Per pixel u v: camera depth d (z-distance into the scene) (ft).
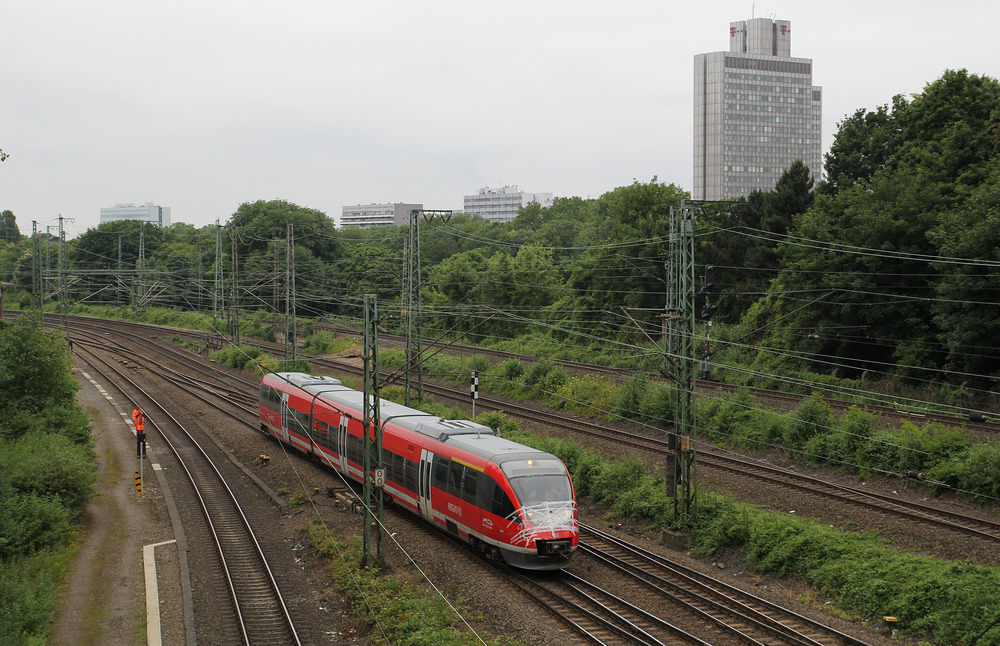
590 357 199.41
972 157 142.92
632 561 76.48
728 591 68.13
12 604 57.72
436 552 79.00
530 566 71.56
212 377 194.39
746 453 112.37
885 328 141.08
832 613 63.93
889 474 94.43
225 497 100.73
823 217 152.97
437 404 147.54
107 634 60.90
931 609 60.59
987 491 83.82
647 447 113.60
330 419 109.60
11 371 112.37
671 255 90.53
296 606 66.74
